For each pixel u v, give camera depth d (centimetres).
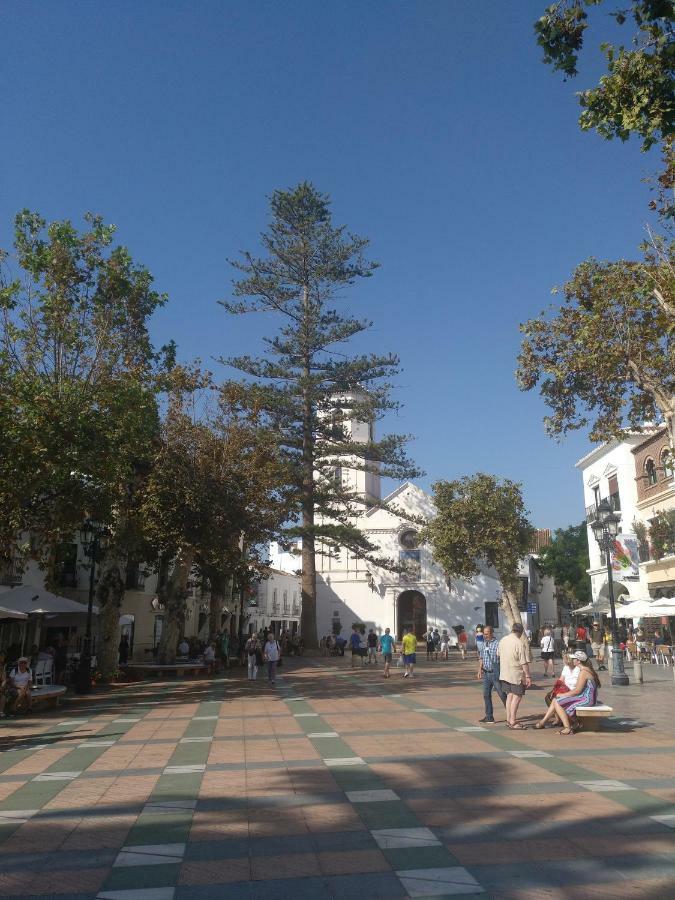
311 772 860
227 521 2364
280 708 1554
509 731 1154
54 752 1060
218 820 660
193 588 4259
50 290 1739
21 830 644
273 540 3659
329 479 4125
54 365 1695
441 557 3734
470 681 2230
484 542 3603
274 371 3972
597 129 885
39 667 1752
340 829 626
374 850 570
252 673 2370
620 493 3666
